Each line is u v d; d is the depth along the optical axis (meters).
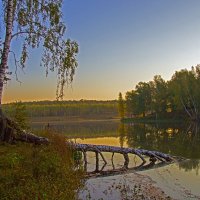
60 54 14.95
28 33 14.55
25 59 14.42
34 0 14.41
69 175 12.91
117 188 14.53
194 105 86.19
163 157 23.09
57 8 14.54
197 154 26.00
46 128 18.50
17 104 17.67
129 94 119.56
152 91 114.44
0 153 12.66
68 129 68.12
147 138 42.00
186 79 90.44
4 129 14.40
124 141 38.25
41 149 14.14
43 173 11.83
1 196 9.37
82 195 13.05
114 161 23.09
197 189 14.38
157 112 104.50
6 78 14.19
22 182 10.51
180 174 17.92
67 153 16.59
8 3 13.95
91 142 36.75
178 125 75.06
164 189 14.46
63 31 14.88
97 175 17.94
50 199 9.90
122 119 122.62
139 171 19.28
